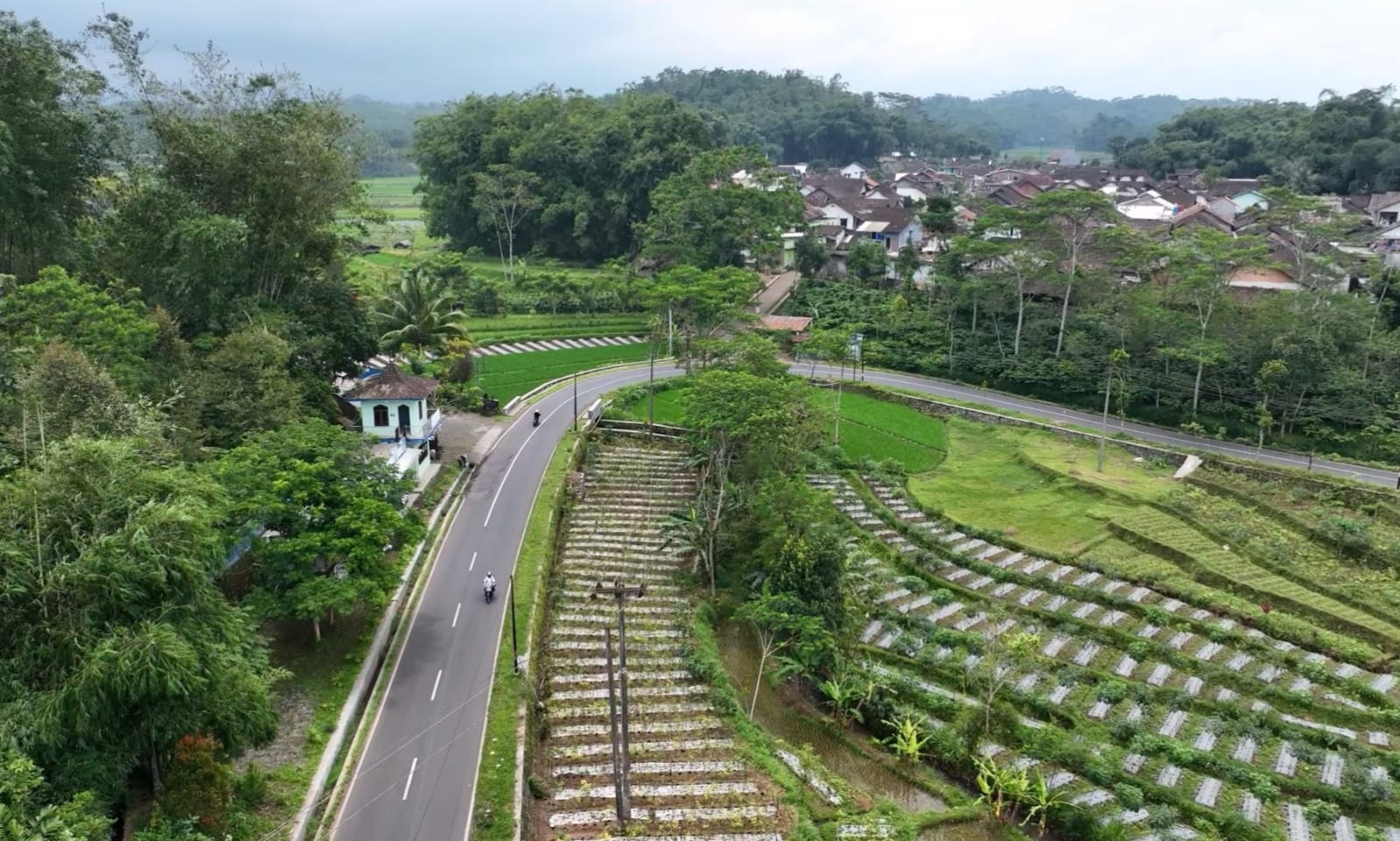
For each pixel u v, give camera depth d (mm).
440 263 122375
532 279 121125
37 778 23594
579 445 71875
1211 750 39375
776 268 128875
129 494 30047
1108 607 51656
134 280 60250
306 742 36375
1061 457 75375
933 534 60594
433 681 41531
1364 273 97062
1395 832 35062
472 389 82000
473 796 34188
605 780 36844
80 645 26812
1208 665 45344
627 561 55750
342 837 31938
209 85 62094
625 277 121750
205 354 56906
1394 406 78312
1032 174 197125
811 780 37469
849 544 57375
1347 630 48875
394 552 52156
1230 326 83312
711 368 69188
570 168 146875
